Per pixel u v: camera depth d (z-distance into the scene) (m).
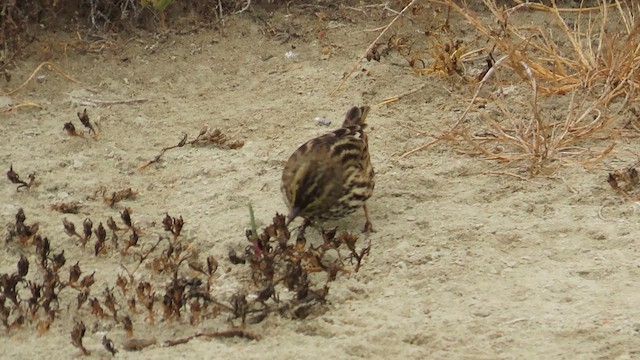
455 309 10.81
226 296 11.20
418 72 16.25
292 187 11.83
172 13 17.89
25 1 17.33
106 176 13.97
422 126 15.00
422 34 17.42
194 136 14.95
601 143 14.38
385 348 10.22
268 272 11.02
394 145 14.45
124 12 17.56
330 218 12.22
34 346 10.63
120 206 13.23
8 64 16.17
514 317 10.61
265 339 10.52
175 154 14.45
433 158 14.09
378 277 11.47
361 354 10.16
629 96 14.69
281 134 14.95
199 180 13.81
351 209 12.13
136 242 12.05
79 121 15.38
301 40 17.41
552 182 13.35
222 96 16.09
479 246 11.92
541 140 14.11
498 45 15.50
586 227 12.19
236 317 10.74
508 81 15.92
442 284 11.30
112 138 14.92
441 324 10.52
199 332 10.66
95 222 12.83
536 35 16.42
